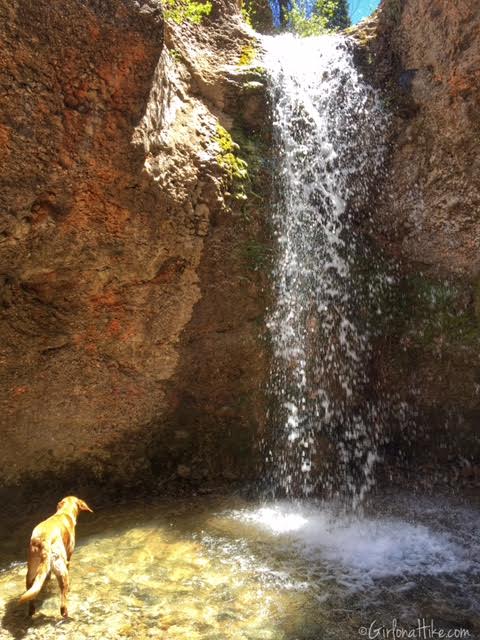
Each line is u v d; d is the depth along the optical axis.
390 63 6.05
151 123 4.18
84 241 4.15
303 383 5.52
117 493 4.97
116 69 3.69
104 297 4.53
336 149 5.95
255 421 5.40
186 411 5.27
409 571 3.58
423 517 4.62
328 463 5.57
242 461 5.40
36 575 2.90
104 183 4.00
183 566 3.63
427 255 5.73
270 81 5.66
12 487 4.53
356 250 5.86
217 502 4.93
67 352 4.58
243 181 5.11
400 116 5.85
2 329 4.21
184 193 4.56
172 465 5.27
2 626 2.90
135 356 4.86
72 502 3.56
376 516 4.65
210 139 5.03
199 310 4.99
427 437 5.87
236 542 4.04
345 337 5.65
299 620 2.99
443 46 5.39
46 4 3.26
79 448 4.81
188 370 5.13
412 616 3.04
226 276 5.00
